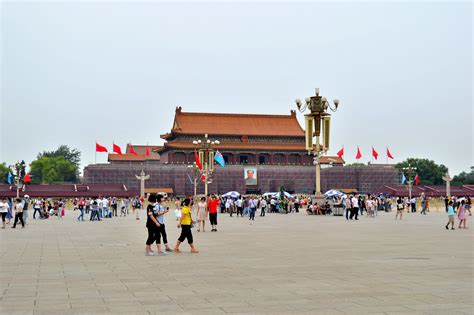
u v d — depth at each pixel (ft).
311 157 572.10
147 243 75.56
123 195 485.97
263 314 36.78
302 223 166.30
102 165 519.19
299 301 41.24
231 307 39.11
